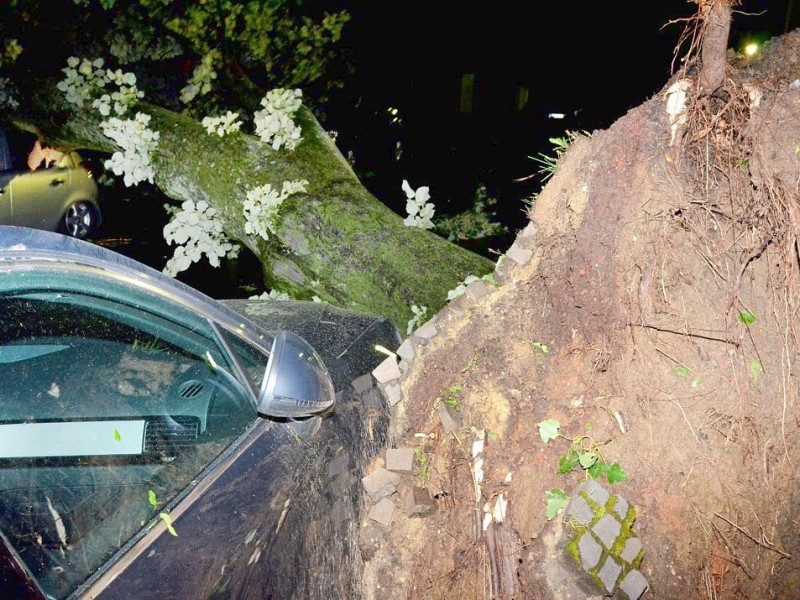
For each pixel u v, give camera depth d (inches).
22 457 72.7
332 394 92.0
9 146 261.3
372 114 454.0
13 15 263.3
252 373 94.3
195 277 265.0
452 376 120.5
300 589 81.7
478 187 348.8
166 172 221.1
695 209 110.1
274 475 85.1
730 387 103.4
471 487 109.2
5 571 54.1
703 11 106.4
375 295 175.8
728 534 97.7
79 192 285.4
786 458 99.6
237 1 280.8
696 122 110.2
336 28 307.9
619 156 114.0
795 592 93.8
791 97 109.7
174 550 70.1
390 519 104.1
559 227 119.5
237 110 277.1
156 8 266.5
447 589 101.3
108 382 83.7
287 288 196.7
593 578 94.0
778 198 104.0
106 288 85.8
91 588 63.4
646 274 109.6
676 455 102.0
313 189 194.1
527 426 111.9
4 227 80.4
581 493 99.7
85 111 245.9
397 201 354.9
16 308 78.9
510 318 121.6
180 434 82.8
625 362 109.4
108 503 72.5
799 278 103.8
